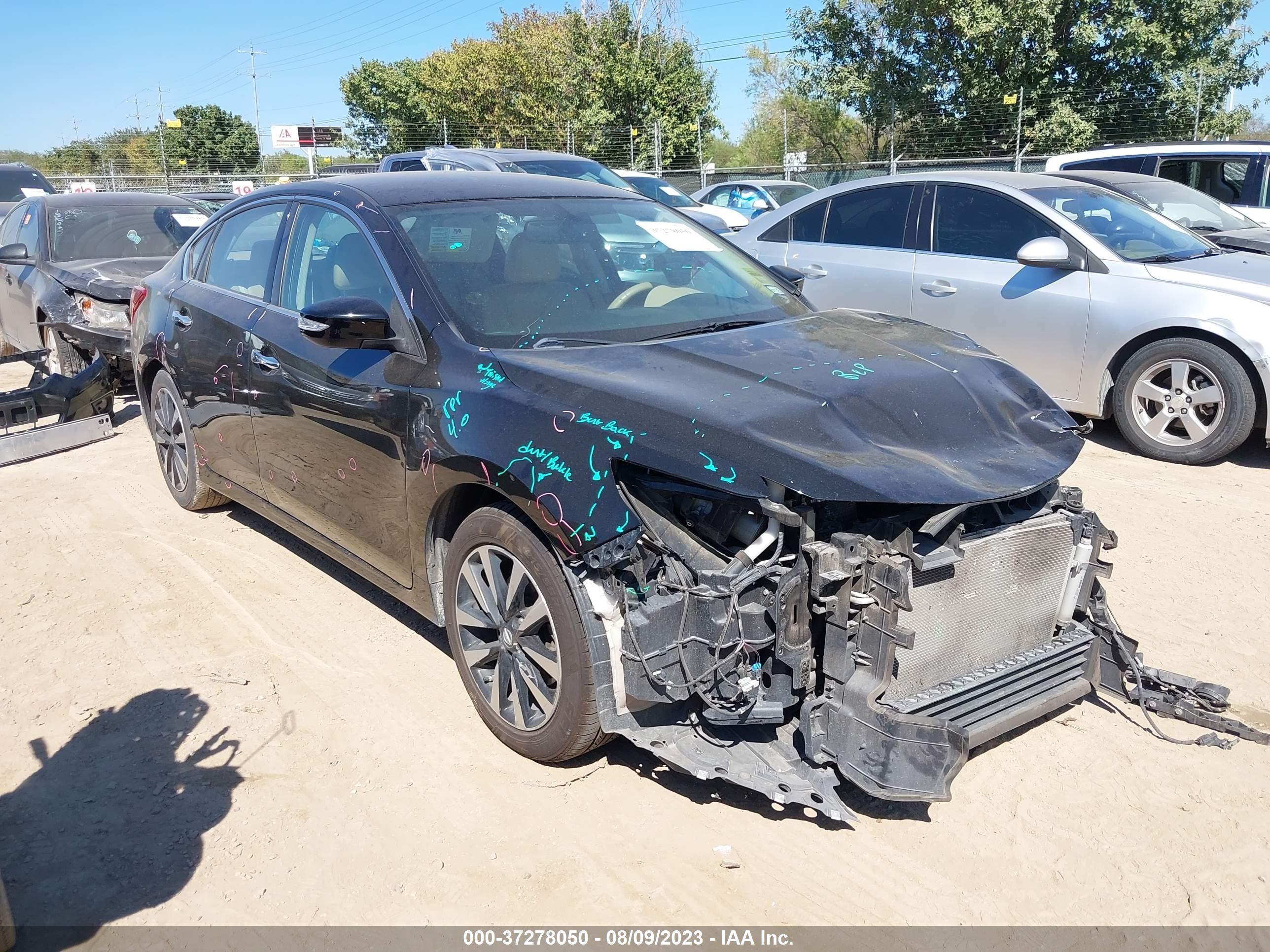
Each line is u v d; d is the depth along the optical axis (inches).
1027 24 1121.4
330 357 146.9
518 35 1847.9
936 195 283.7
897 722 99.3
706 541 107.7
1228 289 232.8
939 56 1195.9
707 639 103.0
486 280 139.4
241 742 129.5
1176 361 238.5
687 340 132.1
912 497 99.7
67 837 111.6
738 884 103.3
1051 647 126.3
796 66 1288.1
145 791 119.6
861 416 111.7
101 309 310.7
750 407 109.6
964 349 136.6
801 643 102.1
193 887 103.9
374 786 120.0
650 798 117.4
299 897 102.5
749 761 107.5
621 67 1646.2
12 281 359.3
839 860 106.8
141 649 154.8
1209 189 414.3
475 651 128.3
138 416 310.5
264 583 179.3
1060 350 255.8
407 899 102.0
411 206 150.3
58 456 266.4
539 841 110.2
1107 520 204.1
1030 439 120.8
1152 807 115.2
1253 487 223.6
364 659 151.1
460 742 128.8
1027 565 120.0
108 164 2183.8
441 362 128.6
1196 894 101.8
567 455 109.9
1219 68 1111.0
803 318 148.5
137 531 206.4
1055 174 304.8
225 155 2347.4
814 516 102.5
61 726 134.0
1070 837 110.2
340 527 152.9
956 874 104.7
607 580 109.7
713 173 1208.8
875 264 290.8
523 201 159.3
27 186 673.6
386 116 2009.1
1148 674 134.4
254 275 175.9
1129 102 1133.1
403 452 131.2
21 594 175.5
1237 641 153.4
